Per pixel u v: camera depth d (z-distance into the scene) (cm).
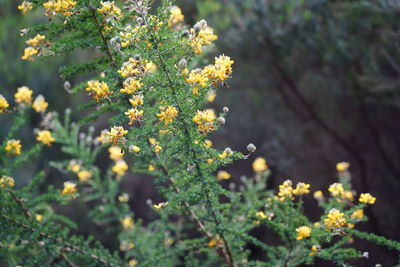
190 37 243
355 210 304
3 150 317
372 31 690
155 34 241
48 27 282
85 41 289
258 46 768
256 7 752
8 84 1040
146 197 1052
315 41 712
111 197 462
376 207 821
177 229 446
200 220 336
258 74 852
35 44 286
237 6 759
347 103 827
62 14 270
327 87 814
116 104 311
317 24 711
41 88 1060
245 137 1022
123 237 461
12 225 307
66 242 324
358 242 725
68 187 331
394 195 820
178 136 274
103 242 846
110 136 238
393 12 620
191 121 252
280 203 320
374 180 861
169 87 249
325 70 775
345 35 693
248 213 327
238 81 879
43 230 311
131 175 1055
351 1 669
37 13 1002
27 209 328
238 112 1002
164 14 243
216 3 762
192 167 261
